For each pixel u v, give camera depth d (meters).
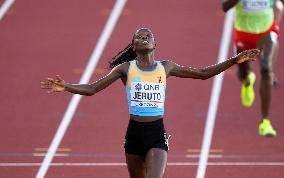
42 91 35.53
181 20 42.72
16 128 31.98
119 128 31.89
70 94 35.00
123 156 29.19
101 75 37.09
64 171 27.91
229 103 34.25
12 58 39.09
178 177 27.28
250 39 30.44
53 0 45.25
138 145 21.30
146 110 21.17
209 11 43.56
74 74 37.28
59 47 40.19
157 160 20.97
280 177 27.30
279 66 38.06
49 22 42.84
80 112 33.41
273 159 28.95
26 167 28.31
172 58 38.84
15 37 41.34
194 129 31.80
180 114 33.25
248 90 31.62
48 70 37.78
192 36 41.03
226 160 28.86
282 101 34.56
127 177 27.31
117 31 41.69
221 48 39.72
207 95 35.00
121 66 21.30
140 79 21.16
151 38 21.17
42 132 31.52
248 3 30.19
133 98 21.20
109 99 34.56
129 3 44.72
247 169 28.00
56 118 32.88
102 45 40.28
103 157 29.12
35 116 33.09
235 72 36.91
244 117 32.97
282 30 41.59
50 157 29.19
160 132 21.27
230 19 42.72
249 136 31.14
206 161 28.77
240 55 21.44
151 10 43.84
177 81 36.22
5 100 34.78
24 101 34.66
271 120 32.78
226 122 32.50
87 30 41.88
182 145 30.22
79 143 30.42
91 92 20.95
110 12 43.75
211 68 21.55
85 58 38.97
